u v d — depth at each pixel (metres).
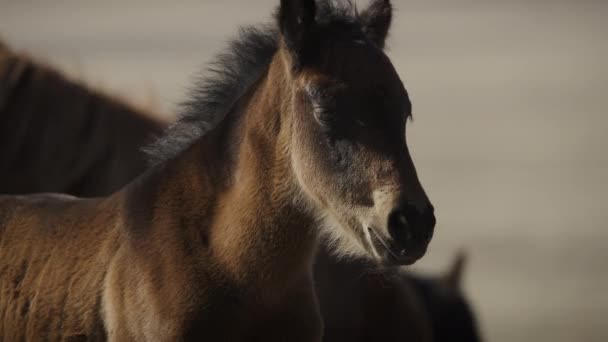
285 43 8.03
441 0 140.88
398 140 7.73
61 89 12.37
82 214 8.82
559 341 17.98
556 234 25.56
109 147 12.15
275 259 8.06
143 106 12.81
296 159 8.02
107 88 12.95
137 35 79.94
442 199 29.36
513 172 33.59
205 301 7.87
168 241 8.08
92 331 8.25
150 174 8.65
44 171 12.09
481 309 19.78
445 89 55.53
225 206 8.08
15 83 12.35
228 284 7.96
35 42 68.69
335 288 10.81
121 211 8.51
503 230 25.95
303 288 8.37
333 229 8.15
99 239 8.48
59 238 8.73
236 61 8.88
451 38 87.12
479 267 22.62
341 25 8.16
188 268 7.95
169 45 72.00
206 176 8.26
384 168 7.61
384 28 8.69
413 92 54.44
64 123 12.23
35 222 9.00
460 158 35.72
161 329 7.84
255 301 8.04
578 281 21.77
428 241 7.64
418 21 106.19
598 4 127.25
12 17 96.00
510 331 18.48
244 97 8.48
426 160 35.41
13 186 12.05
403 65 67.38
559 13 114.62
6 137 12.14
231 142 8.30
